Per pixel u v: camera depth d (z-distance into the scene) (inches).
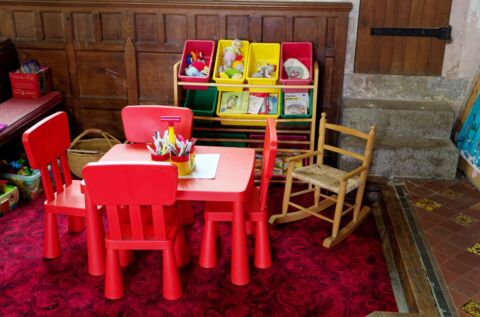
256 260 125.5
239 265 117.9
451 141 163.5
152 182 101.5
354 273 124.5
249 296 115.8
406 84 172.1
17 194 153.4
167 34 171.0
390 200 145.3
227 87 162.9
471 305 104.0
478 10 161.3
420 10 164.4
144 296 115.4
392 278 123.3
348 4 160.4
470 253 121.0
